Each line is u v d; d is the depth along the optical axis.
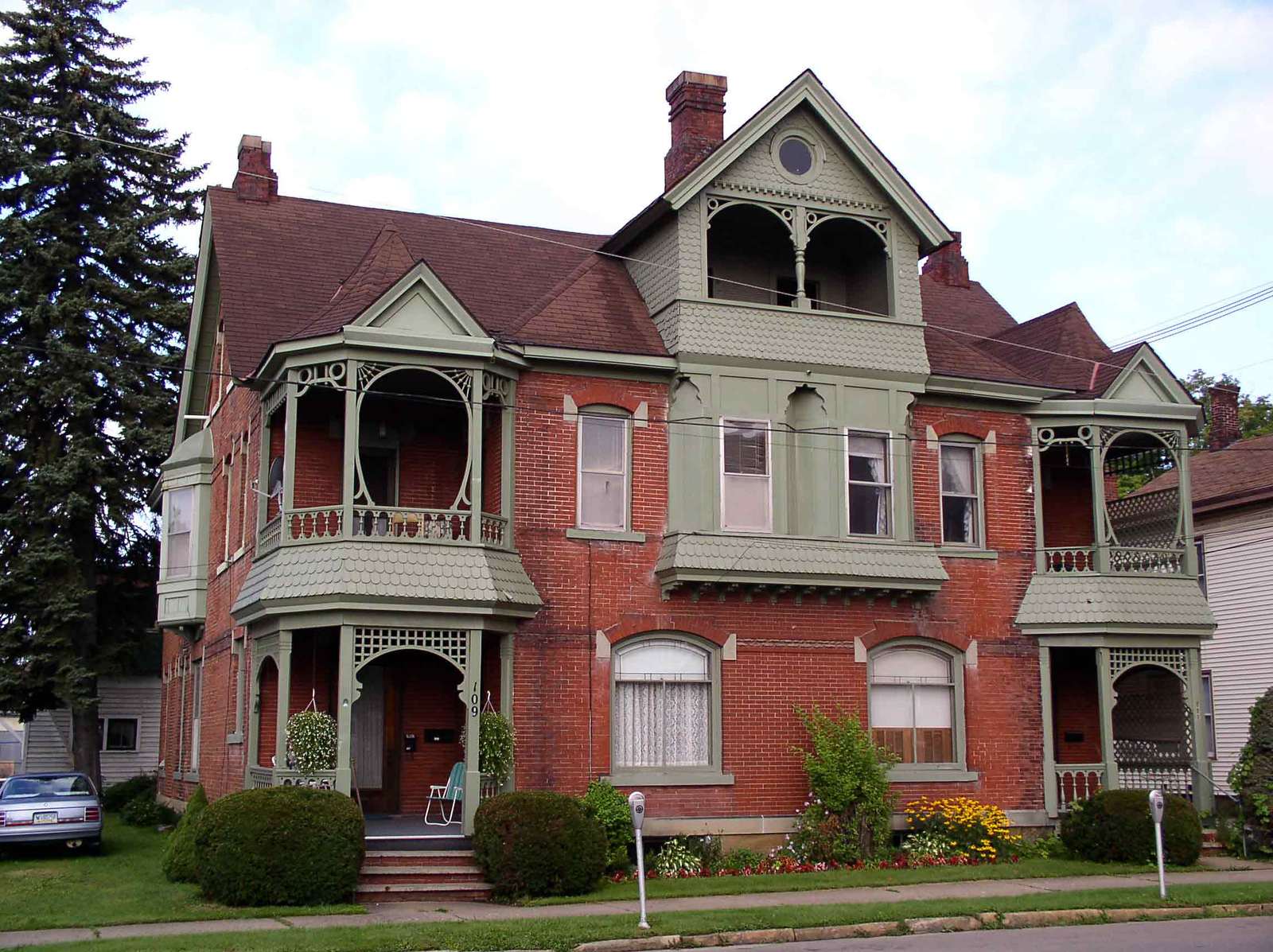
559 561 21.55
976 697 23.61
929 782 22.95
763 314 23.09
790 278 25.14
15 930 15.11
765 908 16.47
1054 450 26.61
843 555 22.64
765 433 22.84
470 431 20.52
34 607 33.03
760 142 23.48
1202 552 33.06
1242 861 22.03
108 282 34.34
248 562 22.83
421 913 16.62
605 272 24.34
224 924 15.45
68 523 33.41
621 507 22.27
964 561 23.98
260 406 22.41
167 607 28.36
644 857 20.69
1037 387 24.62
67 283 35.28
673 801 21.45
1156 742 25.39
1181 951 13.77
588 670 21.41
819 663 22.80
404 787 22.00
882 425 23.53
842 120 23.69
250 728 20.91
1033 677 24.02
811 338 23.31
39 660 32.59
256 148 26.73
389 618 19.53
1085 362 25.83
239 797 17.23
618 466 22.39
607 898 17.81
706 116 25.69
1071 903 17.06
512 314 24.72
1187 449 25.06
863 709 22.91
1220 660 32.06
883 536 23.36
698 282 22.78
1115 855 21.30
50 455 34.31
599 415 22.39
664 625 21.94
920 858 21.33
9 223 34.12
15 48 35.41
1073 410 24.69
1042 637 24.02
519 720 20.83
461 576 19.91
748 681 22.30
